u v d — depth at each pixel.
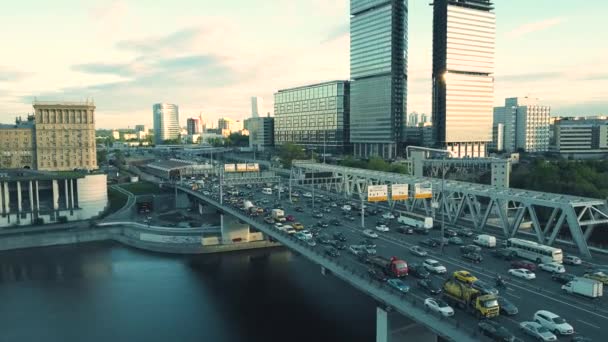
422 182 149.00
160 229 189.25
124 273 151.00
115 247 186.62
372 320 110.06
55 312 118.25
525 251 96.62
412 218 133.12
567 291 75.62
